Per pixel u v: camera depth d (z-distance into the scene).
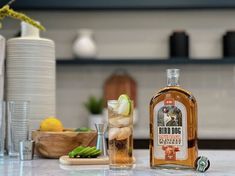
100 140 1.34
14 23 3.65
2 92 1.53
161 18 3.63
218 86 3.59
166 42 3.62
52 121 1.50
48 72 1.61
